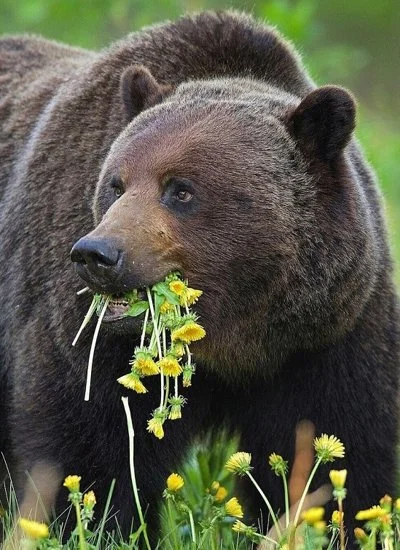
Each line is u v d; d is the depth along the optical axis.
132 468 9.78
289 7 25.48
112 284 9.76
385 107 29.50
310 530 9.89
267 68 11.85
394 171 22.62
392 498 11.34
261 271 10.39
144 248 9.88
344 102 10.55
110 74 12.05
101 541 10.51
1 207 12.78
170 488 10.05
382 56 34.59
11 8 25.72
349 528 11.17
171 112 10.66
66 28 24.80
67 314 10.99
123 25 25.11
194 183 10.23
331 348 10.95
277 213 10.35
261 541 10.09
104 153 11.38
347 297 10.65
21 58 14.36
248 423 11.56
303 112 10.65
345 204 10.65
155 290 9.97
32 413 11.17
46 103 13.09
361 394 11.10
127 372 10.78
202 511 11.52
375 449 11.22
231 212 10.27
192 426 11.40
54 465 11.00
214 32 11.96
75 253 9.63
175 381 10.16
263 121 10.66
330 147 10.66
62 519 10.91
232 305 10.47
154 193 10.21
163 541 10.85
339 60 25.19
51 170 11.88
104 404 10.88
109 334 10.74
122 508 11.01
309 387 11.11
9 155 13.10
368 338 11.07
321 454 9.84
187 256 10.20
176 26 12.17
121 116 11.52
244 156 10.39
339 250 10.55
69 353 10.97
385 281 11.27
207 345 10.60
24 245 11.92
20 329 11.73
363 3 36.16
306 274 10.49
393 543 10.10
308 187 10.57
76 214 11.30
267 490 11.65
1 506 11.89
